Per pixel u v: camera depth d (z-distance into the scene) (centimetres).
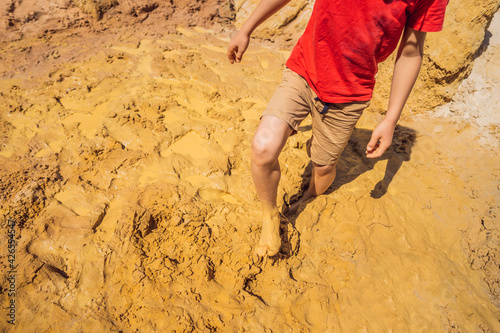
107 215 267
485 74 392
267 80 433
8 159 295
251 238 259
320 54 198
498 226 317
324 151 253
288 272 251
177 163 310
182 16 540
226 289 236
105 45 457
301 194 313
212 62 446
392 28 182
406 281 268
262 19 227
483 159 350
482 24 345
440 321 255
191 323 214
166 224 266
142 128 336
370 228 292
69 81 389
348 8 177
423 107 392
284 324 225
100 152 313
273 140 202
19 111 344
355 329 233
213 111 367
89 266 233
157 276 232
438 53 361
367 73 203
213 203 284
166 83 402
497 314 275
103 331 207
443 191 333
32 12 486
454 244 308
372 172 337
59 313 213
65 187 281
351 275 258
